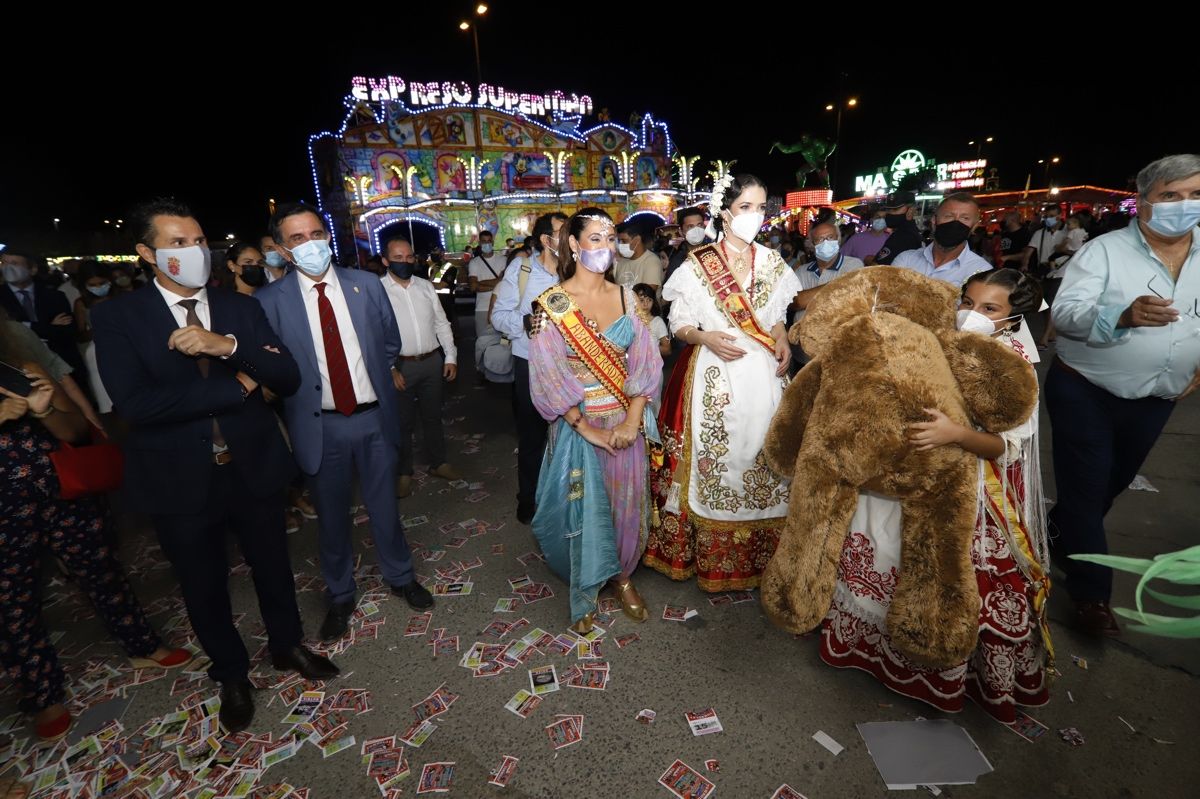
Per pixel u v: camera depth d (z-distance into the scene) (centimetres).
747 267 282
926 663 204
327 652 281
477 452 528
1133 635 264
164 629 306
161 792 214
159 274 216
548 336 255
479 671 264
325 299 262
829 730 226
